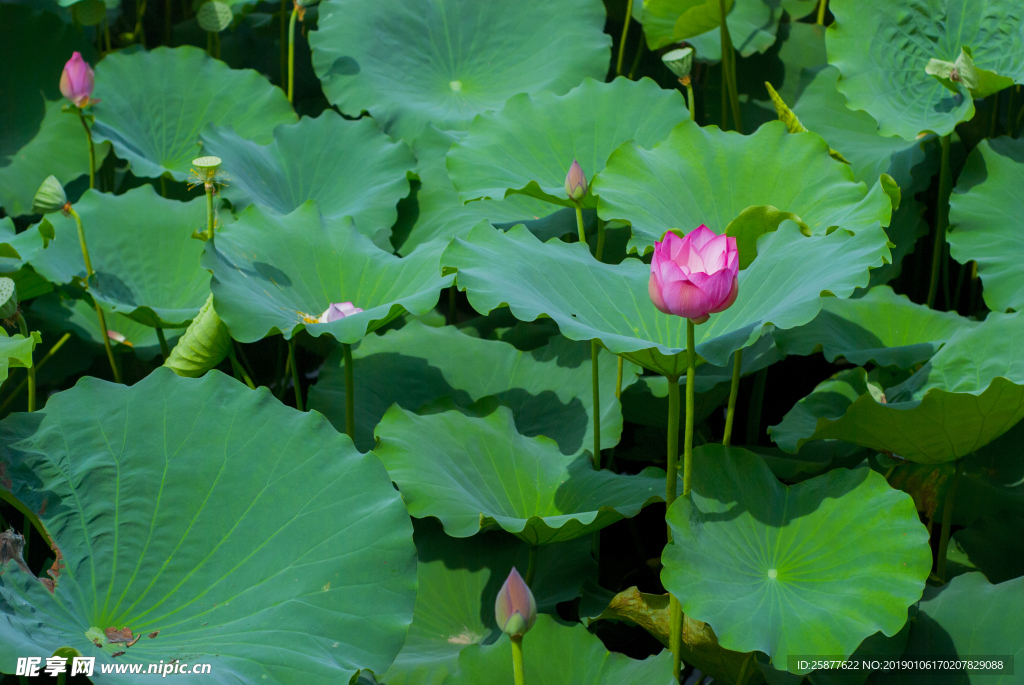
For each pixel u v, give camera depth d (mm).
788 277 11719
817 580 11586
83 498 11648
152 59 13062
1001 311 12219
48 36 13094
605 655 11656
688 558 11586
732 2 12867
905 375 12219
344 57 13047
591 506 11891
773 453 12414
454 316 12844
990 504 12078
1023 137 12438
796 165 12156
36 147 12961
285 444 11719
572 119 12492
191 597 11586
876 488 11648
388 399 12289
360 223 12625
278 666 11461
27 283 12359
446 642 11875
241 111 13055
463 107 13000
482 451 11984
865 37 12602
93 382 11750
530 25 13102
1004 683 11594
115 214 12516
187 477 11688
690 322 11484
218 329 12055
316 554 11617
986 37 12484
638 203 12117
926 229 12547
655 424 12469
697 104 13930
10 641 11359
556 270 11805
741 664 11719
